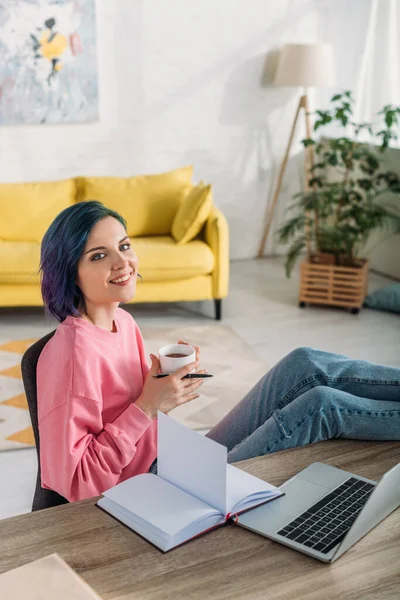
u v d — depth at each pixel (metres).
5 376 3.54
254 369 3.64
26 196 4.56
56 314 1.59
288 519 1.26
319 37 5.64
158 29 5.19
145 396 1.54
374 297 4.66
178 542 1.18
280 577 1.11
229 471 1.38
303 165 5.89
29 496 2.56
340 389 1.75
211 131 5.54
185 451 1.29
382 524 1.25
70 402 1.46
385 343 4.06
